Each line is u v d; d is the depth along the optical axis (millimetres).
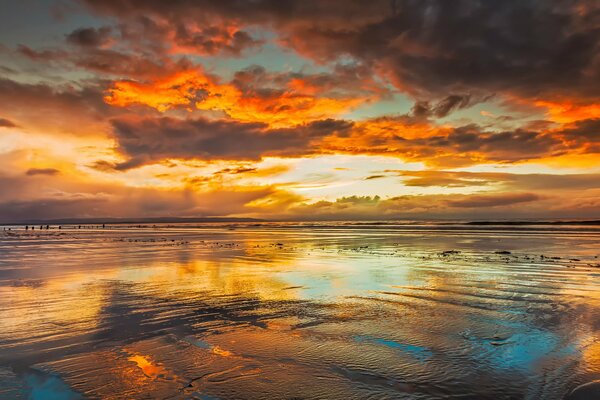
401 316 9727
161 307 10734
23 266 19234
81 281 14805
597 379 6098
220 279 15336
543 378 6160
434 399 5527
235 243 37406
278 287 13648
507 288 13078
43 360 6898
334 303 11195
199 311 10289
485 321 9211
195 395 5645
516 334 8250
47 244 36219
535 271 16703
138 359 6965
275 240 42219
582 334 8227
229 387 5891
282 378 6199
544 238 39469
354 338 8086
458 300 11438
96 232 70250
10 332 8414
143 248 30953
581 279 14648
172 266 19234
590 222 103250
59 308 10562
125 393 5691
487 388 5844
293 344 7746
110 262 20969
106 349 7441
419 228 79125
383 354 7188
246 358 7016
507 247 29141
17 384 5961
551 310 10180
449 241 37094
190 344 7746
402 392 5738
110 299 11664
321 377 6234
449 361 6844
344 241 39531
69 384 5969
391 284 14078
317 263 20453
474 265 18891
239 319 9531
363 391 5766
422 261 20812
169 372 6422
